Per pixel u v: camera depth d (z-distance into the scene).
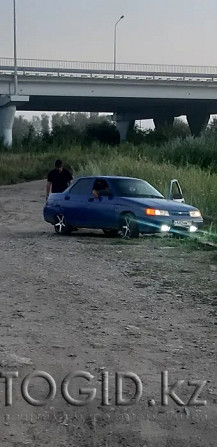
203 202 22.14
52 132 93.81
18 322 8.51
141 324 8.43
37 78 84.75
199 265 12.86
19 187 42.38
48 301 9.73
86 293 10.28
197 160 37.31
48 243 16.52
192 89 91.69
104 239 17.55
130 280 11.34
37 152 72.56
